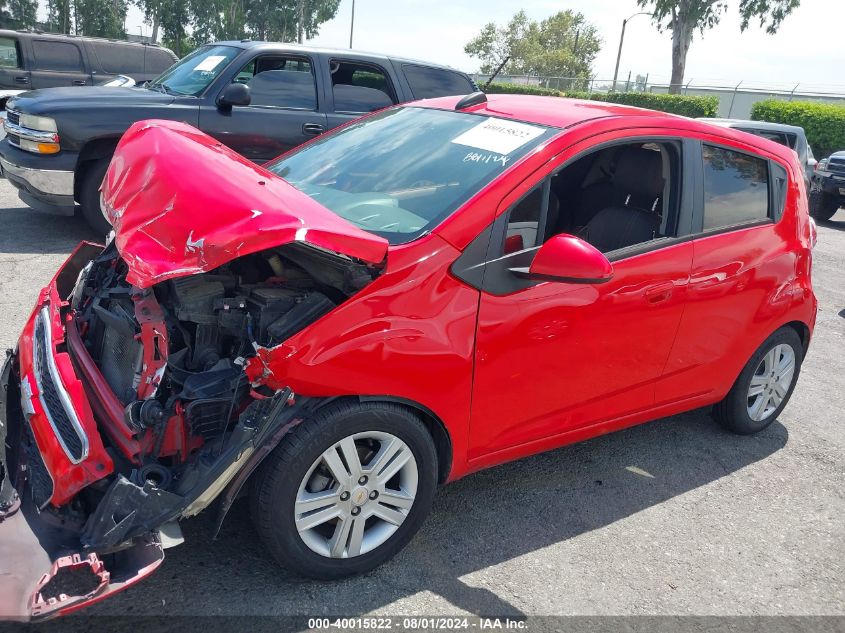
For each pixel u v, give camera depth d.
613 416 3.52
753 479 3.97
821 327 6.94
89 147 6.88
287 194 2.72
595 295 3.15
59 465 2.29
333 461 2.61
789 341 4.29
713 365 3.88
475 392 2.89
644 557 3.19
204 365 2.65
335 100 7.61
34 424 2.48
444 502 3.44
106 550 2.21
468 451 3.00
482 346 2.85
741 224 3.82
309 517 2.63
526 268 2.93
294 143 7.43
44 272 6.18
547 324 3.01
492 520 3.33
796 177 4.20
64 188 6.84
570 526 3.36
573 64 72.25
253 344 2.47
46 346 2.68
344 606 2.69
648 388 3.60
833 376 5.68
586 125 3.22
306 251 2.83
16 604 2.06
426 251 2.72
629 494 3.69
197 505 2.33
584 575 3.03
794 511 3.70
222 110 7.12
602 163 3.76
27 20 67.81
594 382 3.32
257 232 2.32
